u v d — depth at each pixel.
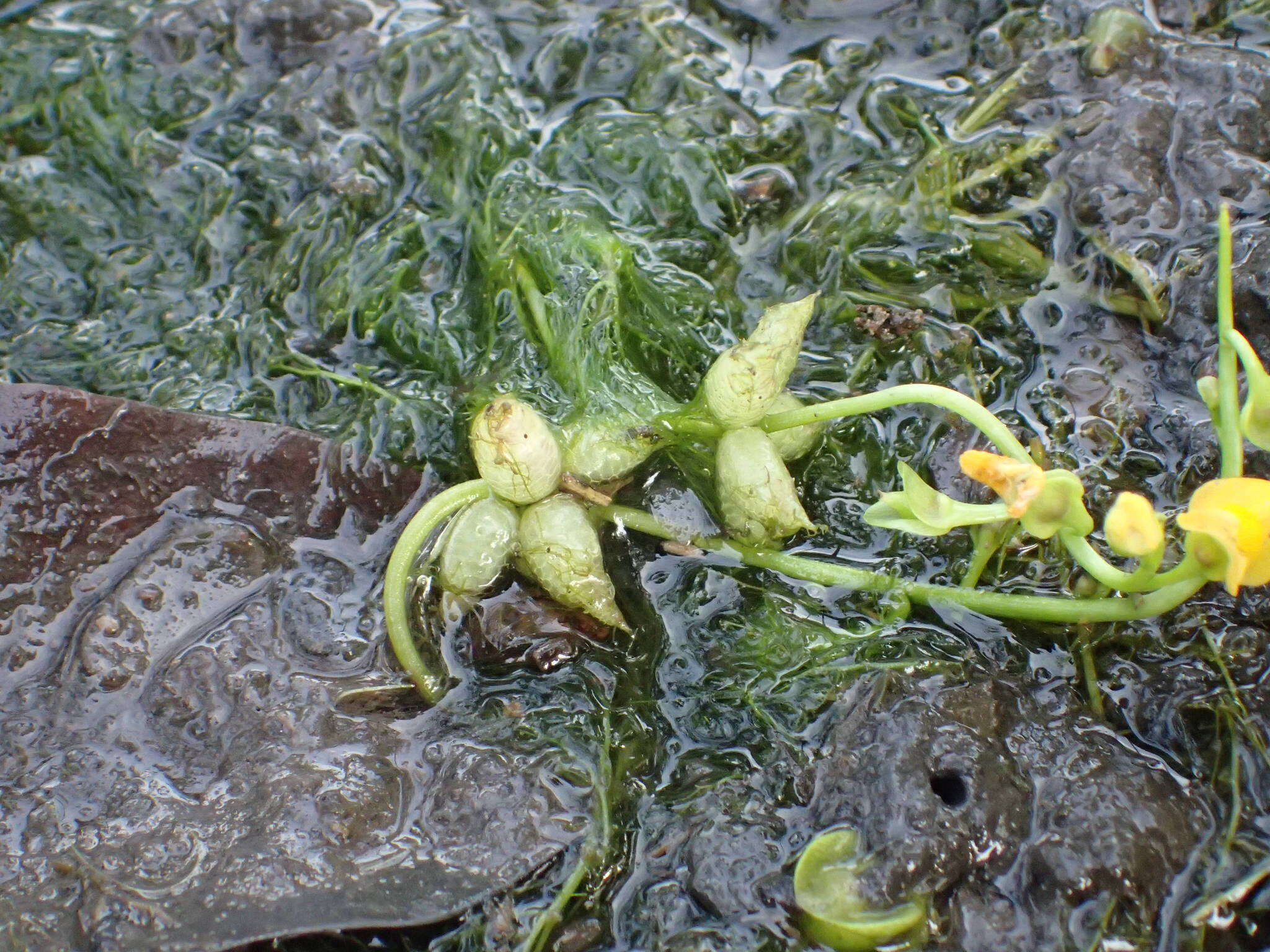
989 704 0.12
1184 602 0.13
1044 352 0.14
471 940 0.11
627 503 0.13
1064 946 0.11
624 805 0.12
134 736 0.12
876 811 0.11
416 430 0.14
